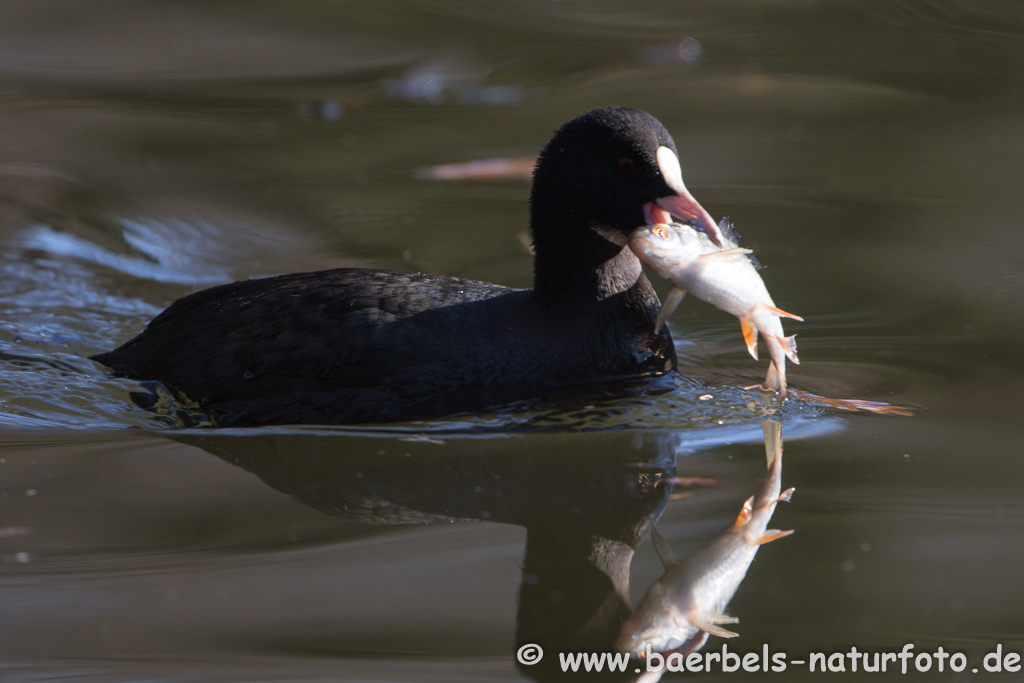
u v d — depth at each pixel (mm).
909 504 7684
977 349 10695
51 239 13859
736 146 16734
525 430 9031
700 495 7922
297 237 13992
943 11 22250
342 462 8547
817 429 9070
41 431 9211
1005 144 16500
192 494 7996
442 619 6402
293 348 9469
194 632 6250
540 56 20672
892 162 16000
